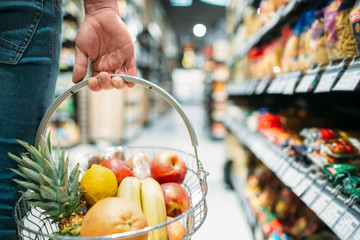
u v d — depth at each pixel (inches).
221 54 218.1
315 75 44.8
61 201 27.6
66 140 155.9
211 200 100.7
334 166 41.1
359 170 40.3
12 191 33.5
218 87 214.7
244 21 108.7
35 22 33.0
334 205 36.1
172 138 223.5
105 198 29.5
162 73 426.6
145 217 28.5
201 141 211.2
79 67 36.0
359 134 51.6
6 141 32.7
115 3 37.8
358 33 35.9
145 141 208.1
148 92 293.1
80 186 31.5
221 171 135.8
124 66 39.3
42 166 28.7
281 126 78.3
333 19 41.7
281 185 74.2
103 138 181.3
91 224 25.6
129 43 38.0
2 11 31.6
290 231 58.4
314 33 49.2
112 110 179.5
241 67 115.0
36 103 34.2
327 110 74.6
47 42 34.4
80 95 172.2
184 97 729.6
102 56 38.2
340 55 40.4
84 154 42.0
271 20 69.6
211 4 381.1
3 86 32.3
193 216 29.8
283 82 58.9
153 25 315.6
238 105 139.1
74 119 173.3
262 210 73.3
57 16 35.6
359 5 35.9
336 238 48.5
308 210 58.1
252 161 101.9
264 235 63.9
